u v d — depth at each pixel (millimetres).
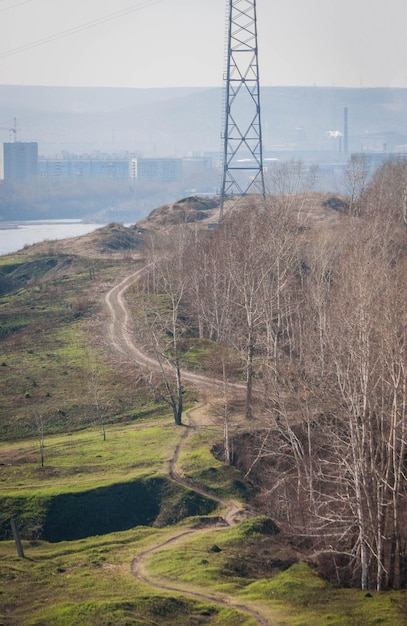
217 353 149125
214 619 80562
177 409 130000
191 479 111188
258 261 155625
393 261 163625
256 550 96188
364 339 101688
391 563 95312
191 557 92562
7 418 132125
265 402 124375
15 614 79312
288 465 116688
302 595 85875
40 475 111812
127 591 84250
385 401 107438
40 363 150625
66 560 92625
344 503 103562
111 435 125438
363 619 81375
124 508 106625
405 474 108375
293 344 145250
